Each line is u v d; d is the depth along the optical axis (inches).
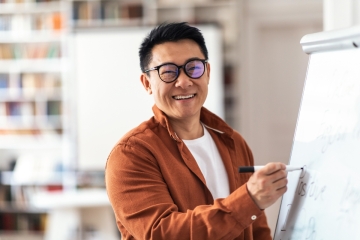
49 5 285.4
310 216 57.2
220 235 57.5
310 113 61.9
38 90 289.9
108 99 263.6
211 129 73.7
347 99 55.7
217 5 286.8
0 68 291.1
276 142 305.9
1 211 295.6
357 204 50.9
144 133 67.3
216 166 71.0
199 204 66.4
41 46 289.4
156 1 287.6
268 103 304.7
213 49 267.1
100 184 285.6
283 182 56.1
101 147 263.9
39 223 293.4
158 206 61.6
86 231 227.9
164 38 66.3
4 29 288.8
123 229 67.9
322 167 57.3
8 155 300.4
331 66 59.9
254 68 301.1
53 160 292.0
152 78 67.5
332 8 110.5
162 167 65.6
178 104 66.1
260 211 56.7
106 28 278.8
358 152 52.2
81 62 265.3
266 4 296.7
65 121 288.0
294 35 301.1
